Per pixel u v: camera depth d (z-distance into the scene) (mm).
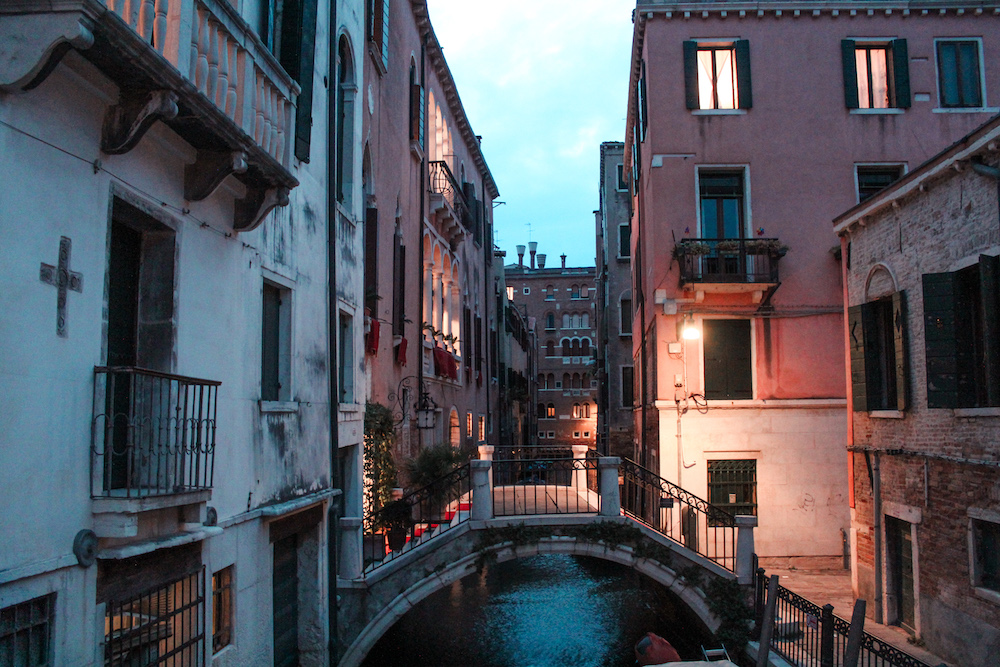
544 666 12625
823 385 17156
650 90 18094
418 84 19812
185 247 6148
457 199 23438
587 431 61031
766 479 16922
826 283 17469
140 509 4855
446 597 16828
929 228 10945
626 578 19547
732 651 11633
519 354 45250
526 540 11992
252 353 7500
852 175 17781
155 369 5832
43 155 4469
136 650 5438
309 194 9297
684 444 17016
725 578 12016
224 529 6762
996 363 9461
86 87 4754
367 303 14312
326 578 9625
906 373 11531
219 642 6840
